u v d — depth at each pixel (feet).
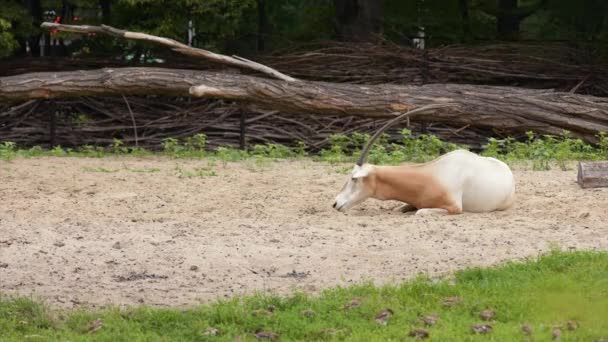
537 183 68.23
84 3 119.75
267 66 104.42
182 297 42.42
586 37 141.18
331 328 37.50
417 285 41.63
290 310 39.55
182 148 90.22
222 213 59.36
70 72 95.30
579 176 66.59
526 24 164.35
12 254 49.29
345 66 108.17
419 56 108.68
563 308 38.83
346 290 41.81
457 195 58.23
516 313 38.83
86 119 103.86
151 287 43.96
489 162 59.57
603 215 57.31
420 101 93.50
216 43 129.70
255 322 38.04
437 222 55.88
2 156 82.69
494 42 124.16
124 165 79.30
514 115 93.97
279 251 49.78
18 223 56.39
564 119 93.61
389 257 48.42
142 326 37.91
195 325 37.76
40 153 88.89
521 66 110.83
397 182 58.54
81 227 55.57
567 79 111.75
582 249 48.70
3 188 67.26
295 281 44.70
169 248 50.49
